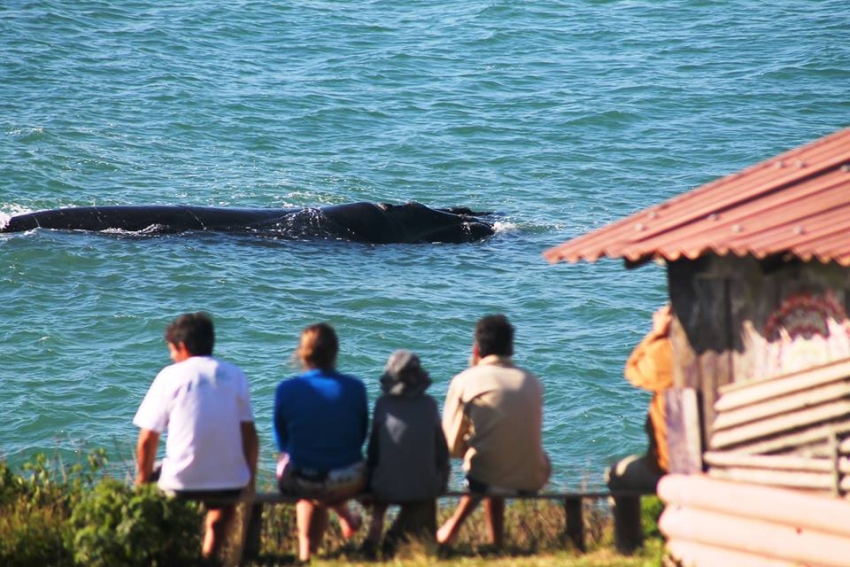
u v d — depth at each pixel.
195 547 31.64
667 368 30.61
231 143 112.00
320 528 32.66
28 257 75.62
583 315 69.25
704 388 28.00
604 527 35.78
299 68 140.12
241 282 73.50
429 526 32.53
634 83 135.38
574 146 114.00
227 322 66.50
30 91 121.94
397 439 31.92
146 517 30.33
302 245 83.75
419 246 85.44
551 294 73.00
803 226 25.58
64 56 135.50
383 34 156.62
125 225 83.88
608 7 171.00
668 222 27.61
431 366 61.72
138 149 107.19
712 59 145.62
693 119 123.00
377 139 115.25
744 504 26.94
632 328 66.81
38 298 69.12
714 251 26.98
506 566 30.44
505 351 33.16
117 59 136.50
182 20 155.88
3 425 52.62
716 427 27.84
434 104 127.31
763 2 173.25
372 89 132.50
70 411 54.31
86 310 67.38
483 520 36.88
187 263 76.81
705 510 27.86
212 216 85.88
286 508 36.16
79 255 76.69
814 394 26.34
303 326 66.44
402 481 31.84
